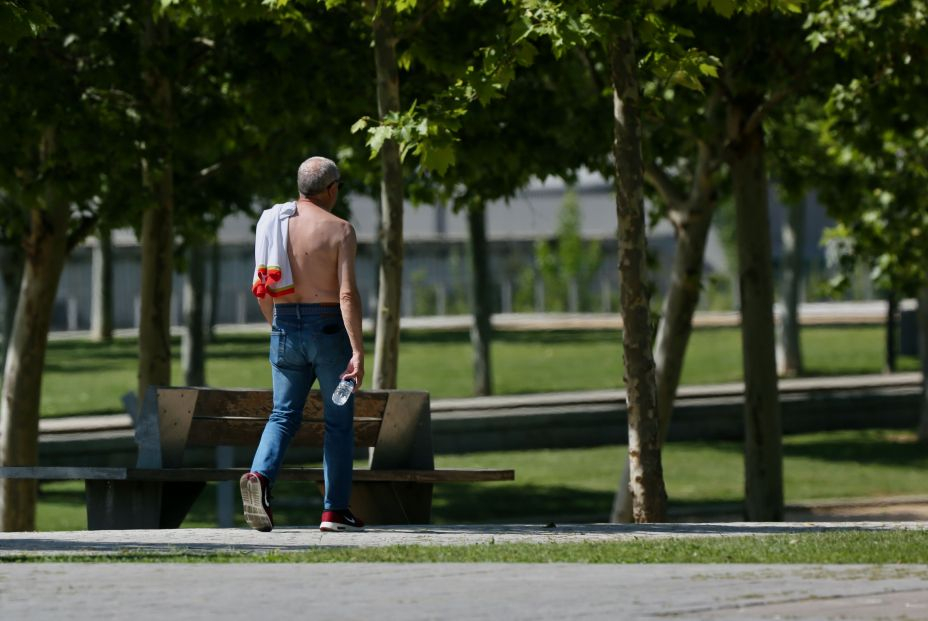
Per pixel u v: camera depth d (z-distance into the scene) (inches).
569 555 780.0
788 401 4165.8
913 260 2851.9
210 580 665.0
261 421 1202.0
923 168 2721.5
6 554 781.9
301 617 553.9
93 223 2358.5
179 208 2433.6
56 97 1975.9
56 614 563.8
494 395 4375.0
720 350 5659.5
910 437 4042.8
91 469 1104.2
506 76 1359.5
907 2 1894.7
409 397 1227.2
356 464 3260.3
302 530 994.7
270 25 2086.6
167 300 2285.9
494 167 2218.3
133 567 715.4
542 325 7062.0
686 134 2268.7
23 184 2070.6
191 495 1184.8
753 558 764.6
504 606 578.9
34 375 2347.4
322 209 1010.7
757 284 2324.1
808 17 1943.9
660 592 614.9
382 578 672.4
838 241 3075.8
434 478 1182.9
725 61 2145.7
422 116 1366.9
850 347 5797.2
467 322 7465.6
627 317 1387.8
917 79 2122.3
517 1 1343.5
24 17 1483.8
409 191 2351.1
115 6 2080.5
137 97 2105.1
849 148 2583.7
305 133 2340.1
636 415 1391.5
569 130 2198.6
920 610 562.9
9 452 2327.8
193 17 1979.6
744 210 2309.3
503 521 2608.3
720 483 3144.7
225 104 2183.8
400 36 1713.8
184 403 1165.7
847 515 2662.4
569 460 3565.5
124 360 5447.8
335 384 999.0
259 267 997.2
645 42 1369.3
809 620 539.8
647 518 1392.7
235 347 5836.6
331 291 999.0
